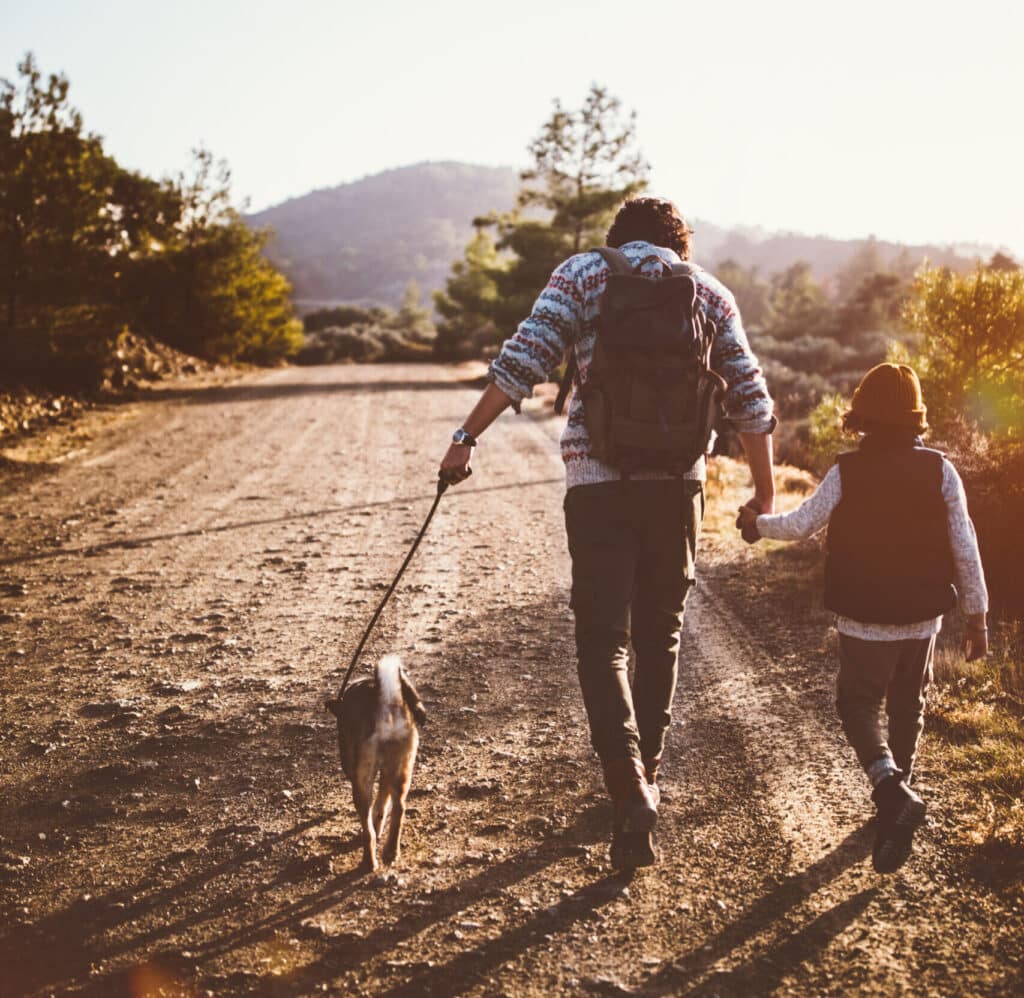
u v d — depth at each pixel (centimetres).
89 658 635
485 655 628
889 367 346
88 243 1831
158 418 1883
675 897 340
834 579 344
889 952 299
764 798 414
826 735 477
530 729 507
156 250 3206
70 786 455
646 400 304
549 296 317
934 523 334
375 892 354
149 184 3225
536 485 1234
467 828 403
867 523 336
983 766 420
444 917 336
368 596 769
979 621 337
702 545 899
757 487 345
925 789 403
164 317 3281
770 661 593
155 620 715
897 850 310
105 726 525
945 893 329
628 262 323
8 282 1781
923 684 355
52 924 342
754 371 329
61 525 1028
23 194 1728
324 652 639
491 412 318
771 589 741
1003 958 292
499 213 3338
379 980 303
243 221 3406
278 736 507
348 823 411
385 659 383
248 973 309
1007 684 503
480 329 5247
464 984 299
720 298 329
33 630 694
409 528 1006
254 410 2044
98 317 1995
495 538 960
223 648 651
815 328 7638
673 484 315
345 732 382
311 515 1070
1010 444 774
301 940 326
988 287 946
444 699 554
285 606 746
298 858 382
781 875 350
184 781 457
